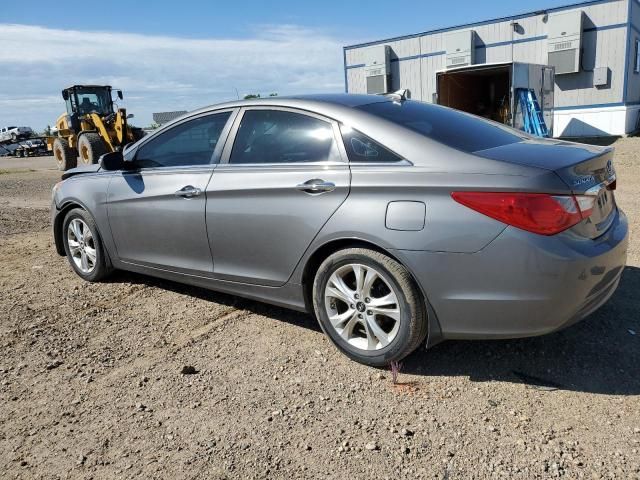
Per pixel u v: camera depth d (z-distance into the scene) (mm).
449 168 2986
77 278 5297
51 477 2488
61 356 3668
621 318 3801
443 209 2932
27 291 4977
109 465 2557
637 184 9680
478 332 2986
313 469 2469
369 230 3119
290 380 3236
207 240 3967
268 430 2768
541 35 21703
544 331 2893
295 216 3428
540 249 2750
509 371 3211
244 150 3832
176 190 4090
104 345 3816
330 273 3365
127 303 4586
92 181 4855
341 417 2848
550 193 2770
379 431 2717
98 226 4820
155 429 2816
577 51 20734
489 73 20203
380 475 2410
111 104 20359
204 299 4602
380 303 3199
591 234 2967
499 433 2648
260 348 3668
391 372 3275
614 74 20609
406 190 3041
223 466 2518
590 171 3076
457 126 3533
